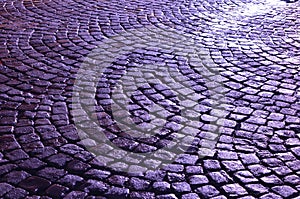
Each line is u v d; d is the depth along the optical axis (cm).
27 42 407
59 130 286
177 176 252
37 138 278
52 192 241
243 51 395
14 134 281
